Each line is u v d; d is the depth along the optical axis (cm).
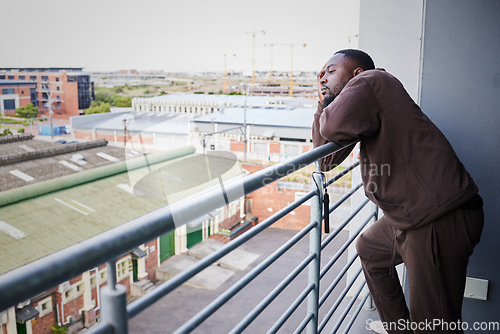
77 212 911
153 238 43
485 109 146
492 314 155
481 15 141
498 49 142
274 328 81
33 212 916
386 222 120
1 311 29
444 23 145
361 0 157
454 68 146
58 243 859
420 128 97
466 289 155
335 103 98
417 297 103
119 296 39
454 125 149
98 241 37
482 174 149
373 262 123
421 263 100
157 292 45
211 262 54
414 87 158
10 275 31
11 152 923
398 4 154
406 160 98
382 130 98
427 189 96
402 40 156
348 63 111
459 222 96
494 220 150
